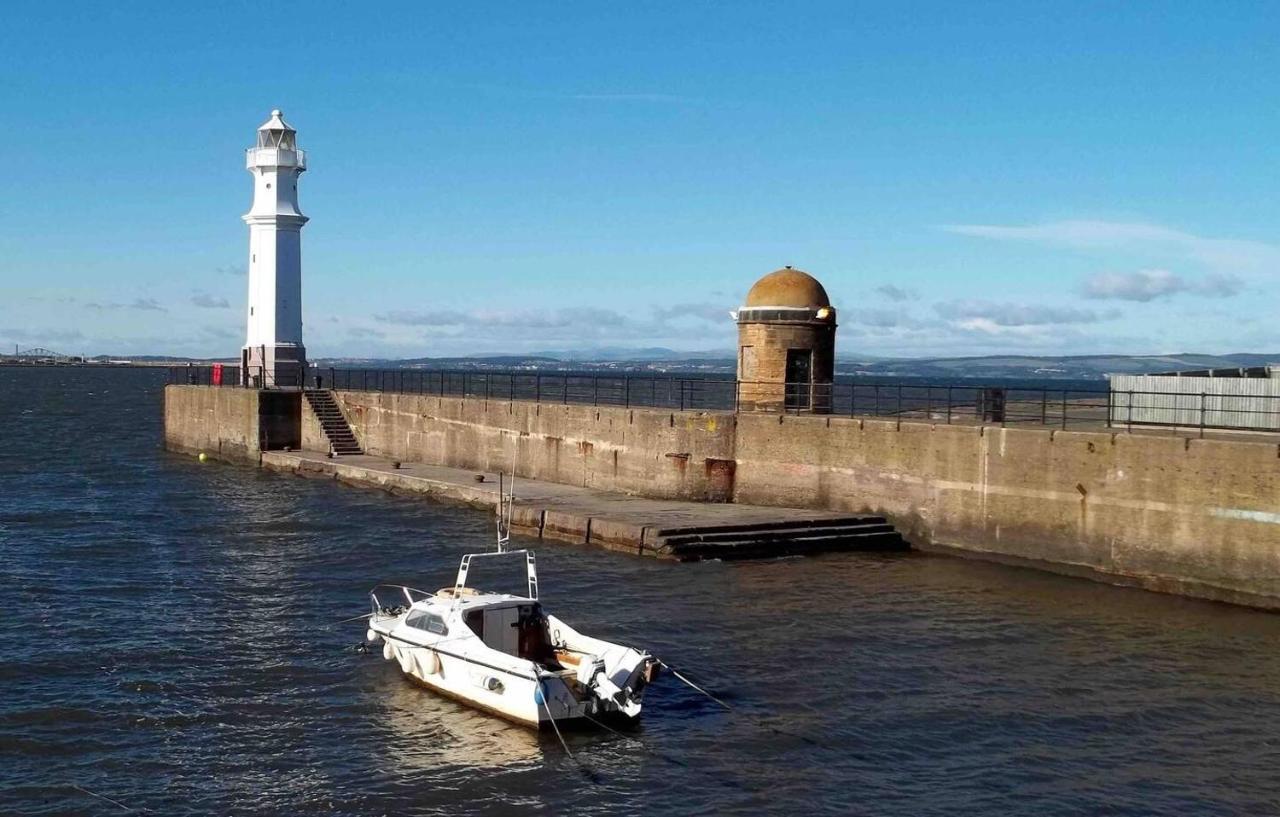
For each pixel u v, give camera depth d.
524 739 20.38
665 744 20.08
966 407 46.16
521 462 48.47
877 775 18.80
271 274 65.50
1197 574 29.03
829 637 25.81
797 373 42.44
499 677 21.11
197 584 31.27
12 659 24.38
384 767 19.30
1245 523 28.16
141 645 25.52
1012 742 20.06
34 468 58.22
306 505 44.84
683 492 40.56
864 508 36.47
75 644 25.53
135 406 116.88
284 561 34.22
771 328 42.25
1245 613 27.73
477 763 19.42
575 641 22.52
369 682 23.30
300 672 23.83
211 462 61.62
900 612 27.81
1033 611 27.91
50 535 38.47
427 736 20.56
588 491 43.22
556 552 34.53
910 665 23.94
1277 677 23.25
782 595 29.34
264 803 18.05
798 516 36.00
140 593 30.22
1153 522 29.84
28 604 28.95
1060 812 17.48
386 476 49.28
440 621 22.98
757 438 39.19
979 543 33.47
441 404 53.53
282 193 65.50
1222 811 17.52
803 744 20.02
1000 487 32.97
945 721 20.97
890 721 20.97
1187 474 29.19
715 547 33.59
